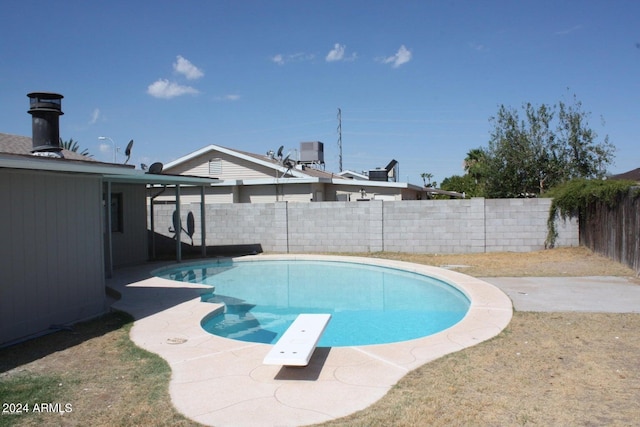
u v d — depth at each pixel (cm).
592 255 1373
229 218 1845
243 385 486
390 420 400
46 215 737
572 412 410
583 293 914
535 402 432
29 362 579
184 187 2355
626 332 651
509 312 777
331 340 785
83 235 813
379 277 1373
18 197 688
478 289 977
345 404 434
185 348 620
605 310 778
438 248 1644
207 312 833
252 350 607
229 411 425
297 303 1065
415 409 420
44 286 729
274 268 1530
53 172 748
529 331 670
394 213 1681
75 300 790
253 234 1828
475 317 751
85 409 438
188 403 445
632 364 528
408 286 1248
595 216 1391
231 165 2381
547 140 2253
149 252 1878
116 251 1495
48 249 739
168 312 835
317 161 2875
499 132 2317
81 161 735
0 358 596
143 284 1118
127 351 614
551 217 1549
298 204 1778
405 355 573
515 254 1523
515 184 2291
